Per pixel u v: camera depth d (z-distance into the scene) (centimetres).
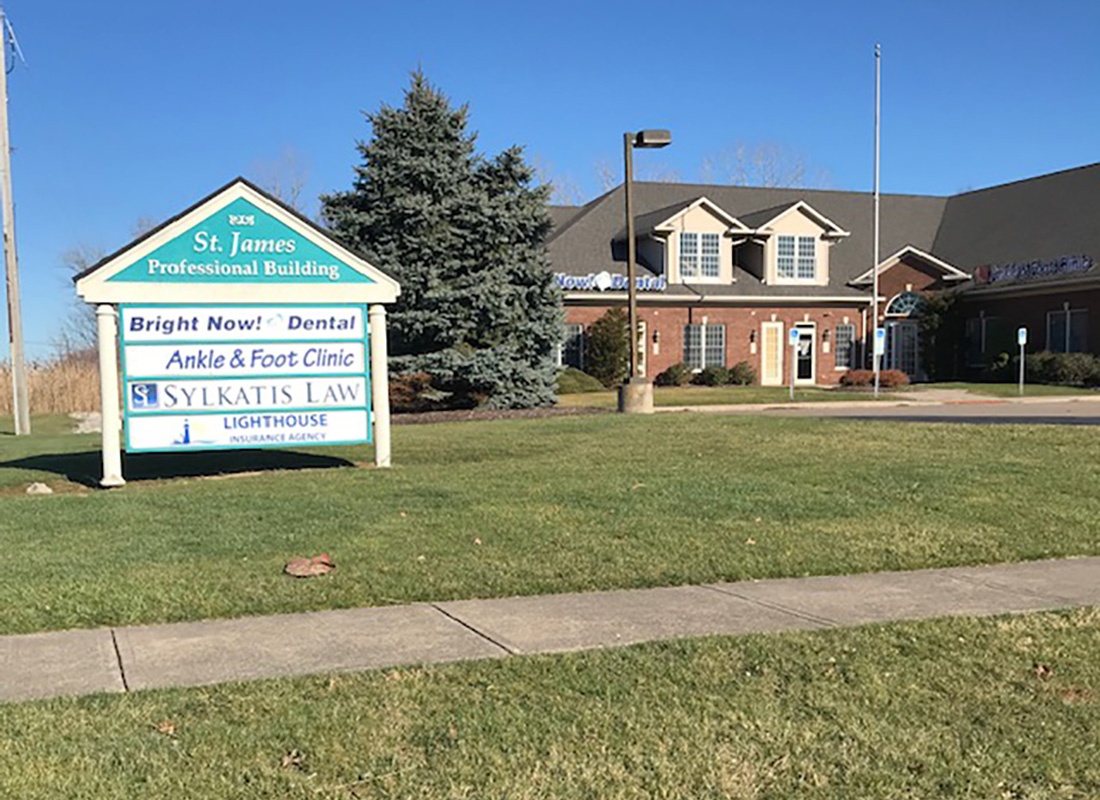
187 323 1242
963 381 3912
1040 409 2397
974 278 3925
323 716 434
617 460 1347
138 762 386
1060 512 935
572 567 726
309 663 513
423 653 530
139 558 756
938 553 778
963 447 1429
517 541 814
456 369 2514
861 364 3941
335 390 1309
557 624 586
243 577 695
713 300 3700
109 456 1211
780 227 3869
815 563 744
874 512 940
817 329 3888
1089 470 1181
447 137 2630
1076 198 3819
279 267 1273
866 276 3938
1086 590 669
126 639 559
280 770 380
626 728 422
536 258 2669
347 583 679
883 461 1288
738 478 1147
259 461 1484
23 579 686
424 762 388
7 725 422
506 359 2541
